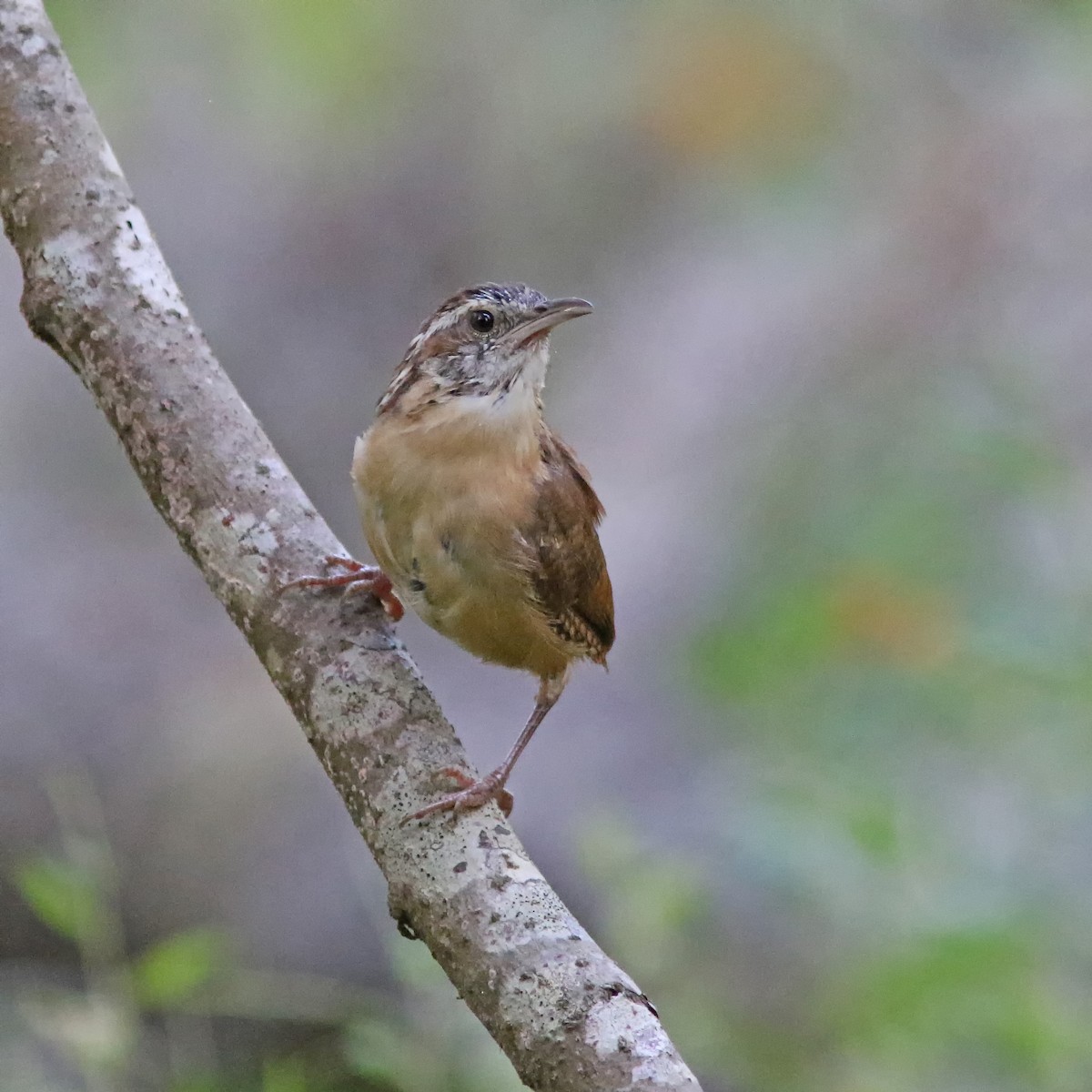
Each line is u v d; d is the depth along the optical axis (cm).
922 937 835
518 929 514
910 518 1149
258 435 627
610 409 1588
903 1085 845
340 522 1596
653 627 1409
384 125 1703
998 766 1007
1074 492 1186
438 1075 755
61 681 1397
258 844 1312
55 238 636
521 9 1686
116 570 1503
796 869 896
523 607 724
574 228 1698
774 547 1245
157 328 628
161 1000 751
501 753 1344
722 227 1633
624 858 841
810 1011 1021
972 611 1078
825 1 1580
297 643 591
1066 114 1544
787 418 1413
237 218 1697
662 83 1584
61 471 1566
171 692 1420
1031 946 851
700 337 1565
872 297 1501
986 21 1573
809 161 1567
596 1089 475
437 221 1712
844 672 1064
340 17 1586
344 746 572
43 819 1290
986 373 1279
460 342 706
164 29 1616
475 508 698
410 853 540
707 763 1294
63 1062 909
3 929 1210
